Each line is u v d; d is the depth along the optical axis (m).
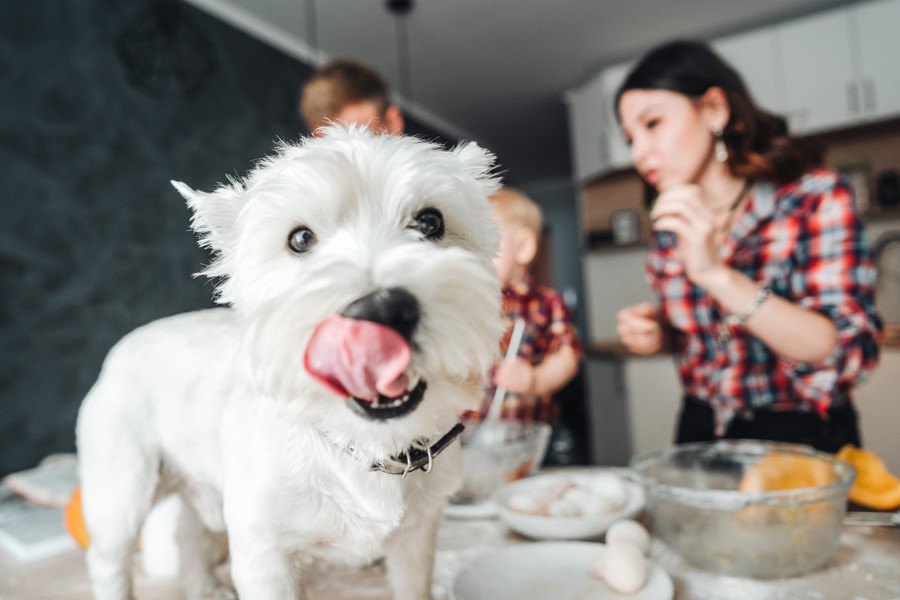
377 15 2.78
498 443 0.94
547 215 7.07
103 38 2.00
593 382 3.46
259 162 0.60
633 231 3.60
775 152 1.15
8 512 0.99
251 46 2.68
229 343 0.67
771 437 1.16
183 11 2.33
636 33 3.11
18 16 1.74
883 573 0.60
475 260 0.49
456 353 0.44
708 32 3.15
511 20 2.90
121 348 0.75
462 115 4.34
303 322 0.42
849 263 1.05
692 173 1.21
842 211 1.08
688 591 0.60
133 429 0.69
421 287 0.43
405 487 0.53
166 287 2.17
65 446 1.82
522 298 1.65
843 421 1.13
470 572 0.61
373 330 0.40
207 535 0.72
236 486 0.52
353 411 0.44
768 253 1.16
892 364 2.46
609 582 0.58
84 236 1.90
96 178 1.95
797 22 2.95
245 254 0.51
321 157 0.51
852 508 0.76
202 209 0.55
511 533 0.78
